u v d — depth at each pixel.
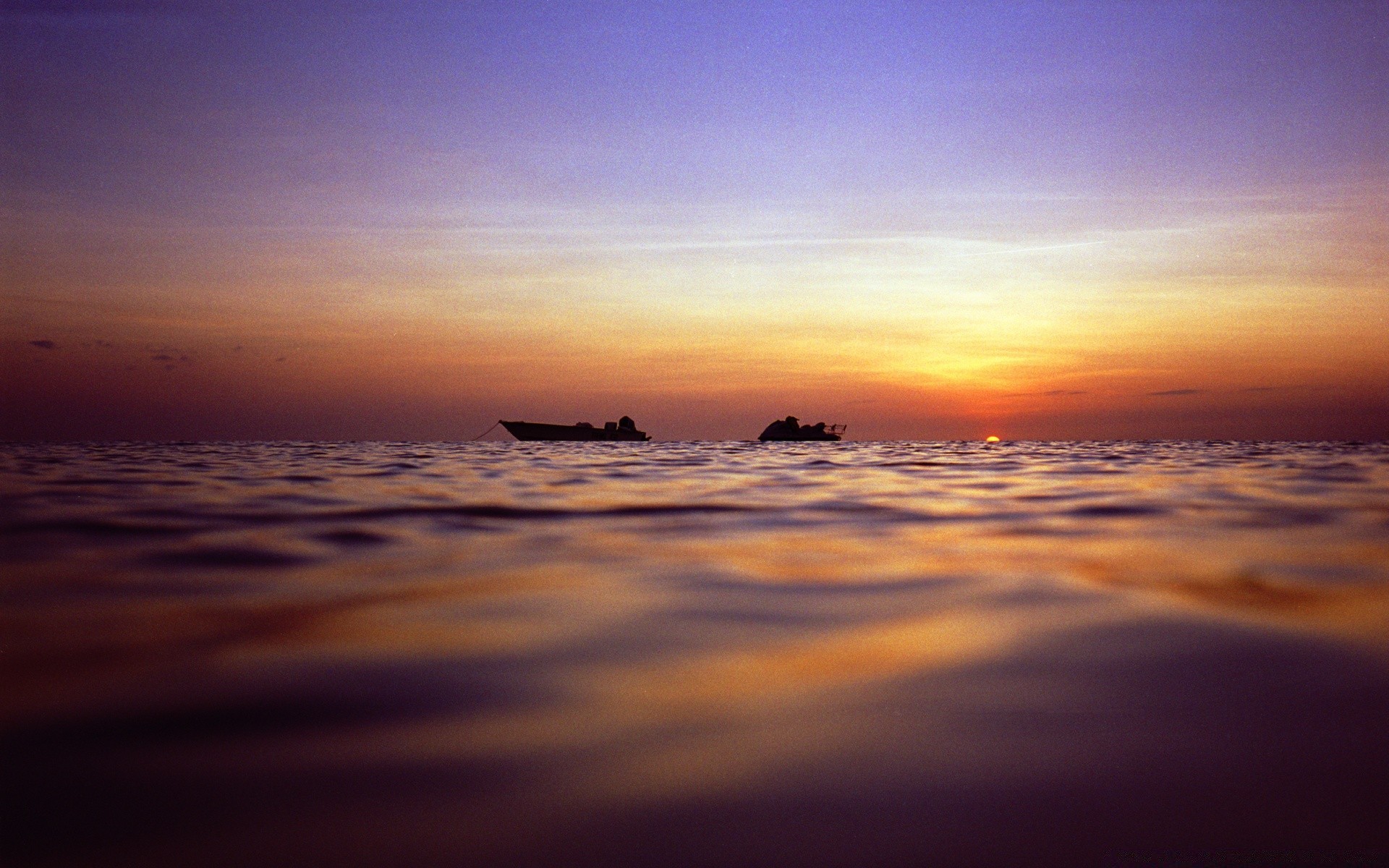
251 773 2.76
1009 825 2.47
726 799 2.62
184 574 6.05
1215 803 2.58
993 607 5.09
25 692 3.49
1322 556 6.93
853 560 6.73
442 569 6.29
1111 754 2.94
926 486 14.36
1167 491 13.25
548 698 3.49
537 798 2.62
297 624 4.63
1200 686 3.62
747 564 6.54
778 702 3.45
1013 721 3.24
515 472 17.50
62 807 2.52
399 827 2.44
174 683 3.63
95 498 11.30
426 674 3.78
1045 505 11.15
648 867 2.25
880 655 4.09
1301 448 36.16
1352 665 3.89
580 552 7.10
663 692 3.56
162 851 2.29
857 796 2.65
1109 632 4.50
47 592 5.42
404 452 30.14
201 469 17.52
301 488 12.95
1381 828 2.43
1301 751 2.95
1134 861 2.28
